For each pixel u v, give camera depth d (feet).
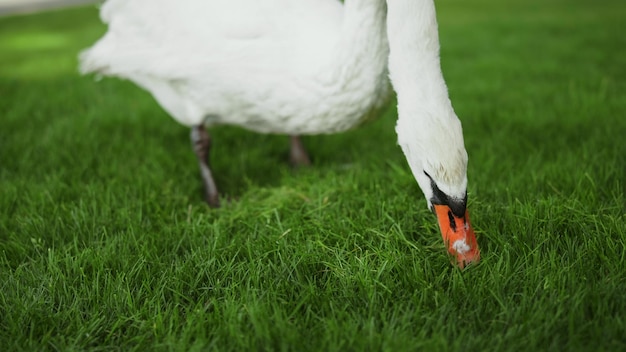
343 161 15.21
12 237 10.93
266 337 7.72
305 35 11.29
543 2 40.50
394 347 7.38
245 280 9.31
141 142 16.12
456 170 8.70
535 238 9.62
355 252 9.82
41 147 15.70
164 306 8.92
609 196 11.15
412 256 9.30
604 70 21.33
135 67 13.00
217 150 16.10
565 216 10.07
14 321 8.43
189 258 9.84
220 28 11.77
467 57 24.98
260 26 11.51
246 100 11.93
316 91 11.12
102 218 11.62
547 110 17.16
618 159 12.87
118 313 8.69
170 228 11.11
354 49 10.68
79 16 42.52
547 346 7.46
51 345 8.15
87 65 14.06
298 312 8.43
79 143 16.11
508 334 7.51
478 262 9.00
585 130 15.16
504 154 14.24
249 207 12.22
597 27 29.32
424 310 8.25
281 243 10.05
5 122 17.94
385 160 14.40
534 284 8.54
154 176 13.71
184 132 17.47
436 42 9.52
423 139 8.95
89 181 13.75
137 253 10.22
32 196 12.60
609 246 9.03
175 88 12.80
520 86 20.13
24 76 25.08
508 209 10.46
